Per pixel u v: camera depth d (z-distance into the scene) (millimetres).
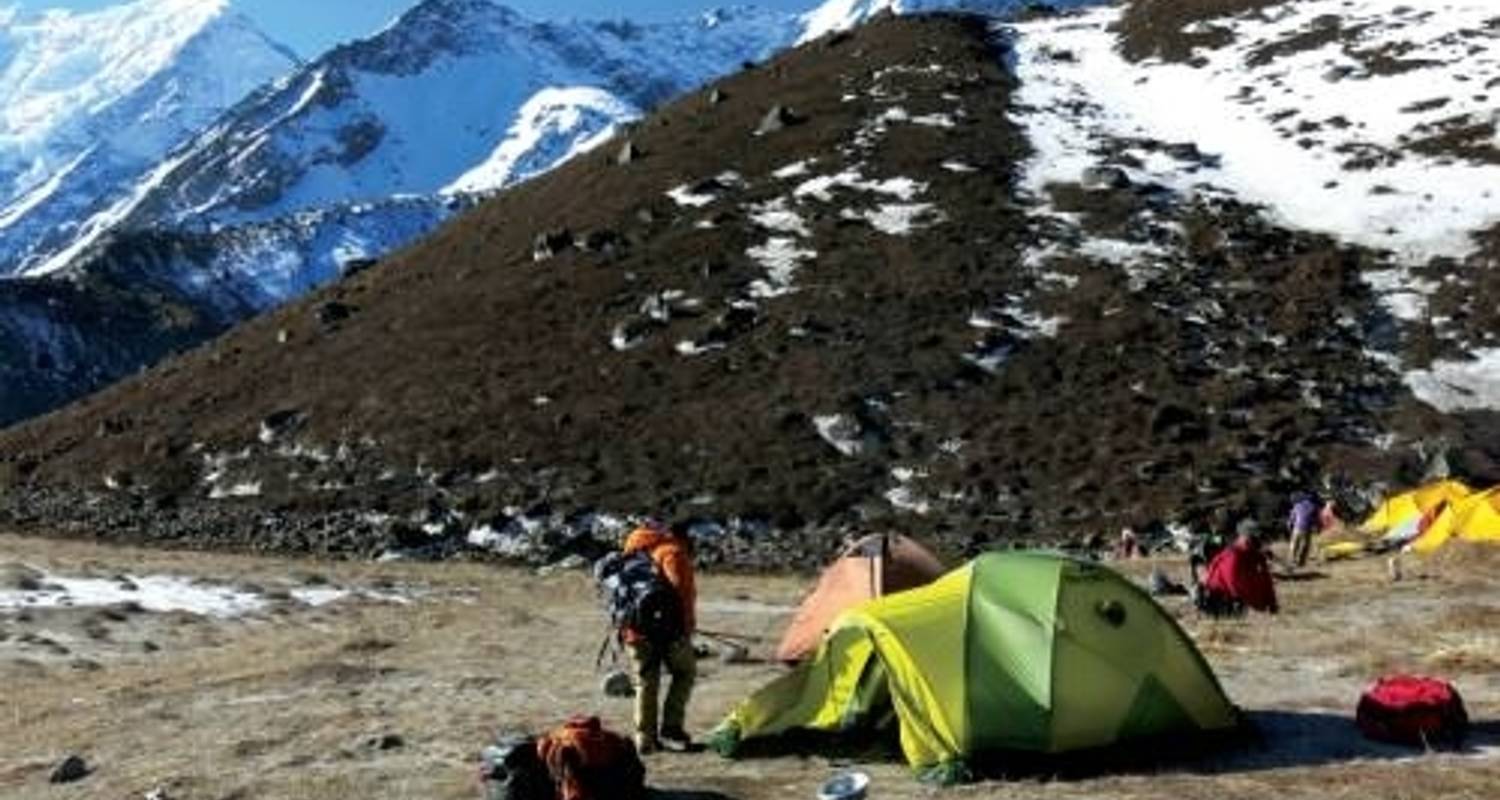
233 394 70812
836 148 82000
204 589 34531
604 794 12477
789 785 13281
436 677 20156
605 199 82562
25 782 15094
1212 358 58938
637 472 56031
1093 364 59062
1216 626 22781
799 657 20609
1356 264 65188
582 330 67250
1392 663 18672
